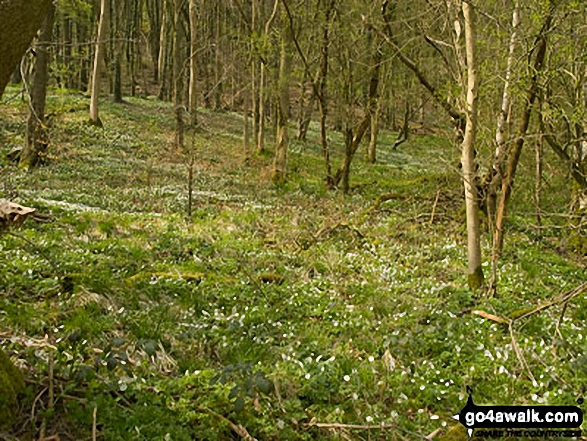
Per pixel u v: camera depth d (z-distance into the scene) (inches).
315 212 657.0
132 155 960.3
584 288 285.7
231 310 312.5
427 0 458.0
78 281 309.4
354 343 279.6
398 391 229.8
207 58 1802.4
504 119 446.6
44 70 772.0
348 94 818.2
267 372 235.1
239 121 1582.2
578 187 556.1
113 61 1555.1
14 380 173.3
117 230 468.1
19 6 155.0
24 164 764.6
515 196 678.5
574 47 429.4
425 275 421.4
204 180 838.5
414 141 1754.4
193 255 418.6
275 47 873.5
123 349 231.1
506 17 436.8
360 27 766.5
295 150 1272.1
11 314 255.6
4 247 367.6
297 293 346.9
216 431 183.3
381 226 580.7
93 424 166.4
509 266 447.5
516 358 262.8
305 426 199.9
